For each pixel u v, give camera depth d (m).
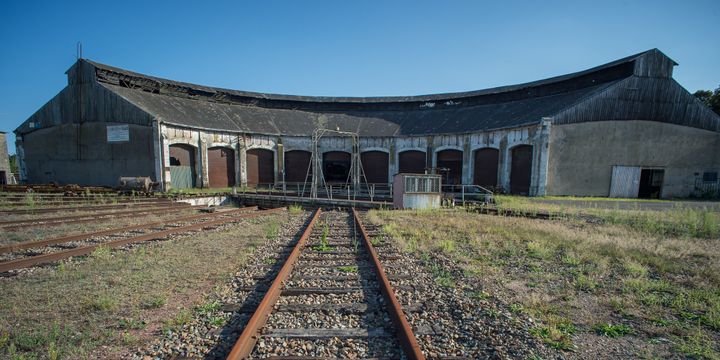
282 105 37.12
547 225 10.59
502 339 3.56
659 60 22.27
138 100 25.86
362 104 37.56
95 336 3.65
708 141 23.03
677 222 10.60
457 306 4.41
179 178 25.36
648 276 5.86
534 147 21.62
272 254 7.07
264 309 3.94
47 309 4.32
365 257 6.82
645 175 22.61
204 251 7.31
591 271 6.02
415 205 15.67
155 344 3.49
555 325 3.88
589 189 21.78
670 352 3.41
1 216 11.30
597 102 21.64
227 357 2.86
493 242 8.28
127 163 24.98
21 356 3.20
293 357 3.11
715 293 4.98
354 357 3.16
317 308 4.23
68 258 6.61
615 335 3.73
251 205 21.33
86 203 15.71
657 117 22.31
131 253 7.07
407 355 3.11
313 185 22.31
